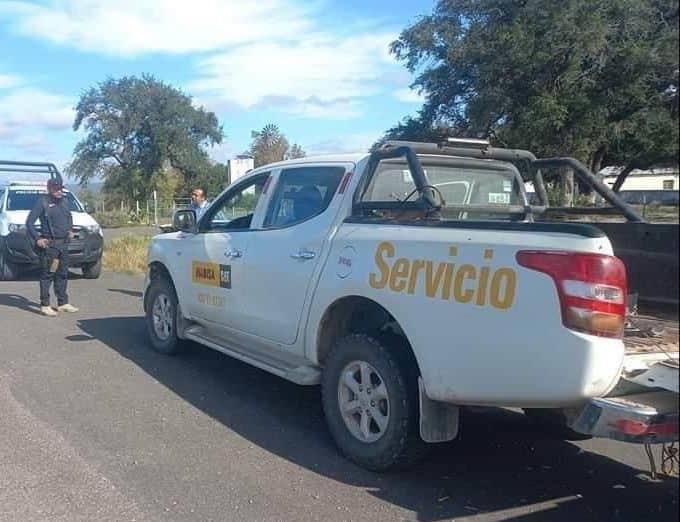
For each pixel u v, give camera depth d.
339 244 5.08
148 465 4.87
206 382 6.89
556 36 15.16
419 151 5.38
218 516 4.15
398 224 4.73
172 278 7.41
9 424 5.63
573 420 3.96
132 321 9.94
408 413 4.51
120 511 4.20
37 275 15.55
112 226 47.50
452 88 21.80
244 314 6.12
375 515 4.20
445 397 4.25
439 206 4.65
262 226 6.05
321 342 5.24
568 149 13.79
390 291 4.55
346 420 4.94
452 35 21.48
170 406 6.15
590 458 5.12
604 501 4.43
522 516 4.22
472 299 4.07
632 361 3.83
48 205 10.25
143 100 57.88
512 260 3.92
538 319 3.79
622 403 3.64
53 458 4.96
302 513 4.21
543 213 5.56
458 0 21.36
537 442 5.43
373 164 5.17
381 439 4.66
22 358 7.73
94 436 5.40
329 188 5.41
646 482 4.72
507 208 5.61
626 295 3.80
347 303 5.04
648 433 3.50
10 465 4.84
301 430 5.60
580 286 3.68
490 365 4.00
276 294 5.66
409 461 4.63
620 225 3.99
